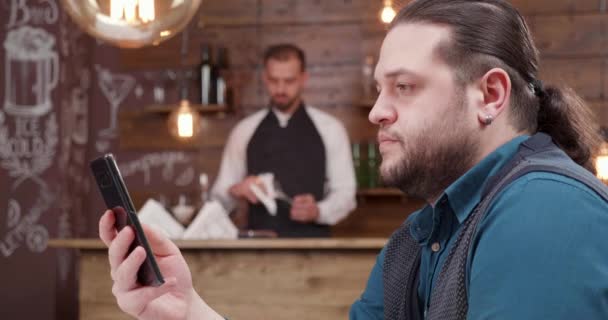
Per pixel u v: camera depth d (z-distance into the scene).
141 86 5.09
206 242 3.13
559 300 0.83
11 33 4.87
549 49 4.88
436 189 1.07
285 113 4.46
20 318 4.79
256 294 3.15
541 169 0.95
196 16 5.07
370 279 1.35
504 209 0.92
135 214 0.99
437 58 1.02
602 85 4.82
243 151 4.49
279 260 3.15
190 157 5.05
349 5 5.01
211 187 5.02
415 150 1.03
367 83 4.77
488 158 1.02
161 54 5.08
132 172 5.09
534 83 1.11
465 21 1.03
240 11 5.06
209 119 5.04
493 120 1.04
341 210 4.25
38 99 4.87
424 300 1.15
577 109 1.16
